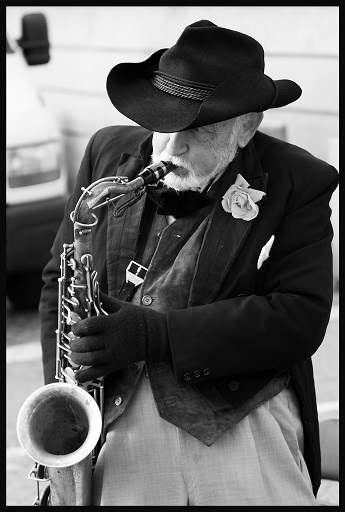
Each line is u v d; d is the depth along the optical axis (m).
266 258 4.04
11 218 7.47
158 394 4.00
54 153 7.64
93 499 4.05
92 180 4.39
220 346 3.92
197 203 4.07
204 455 3.99
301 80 9.14
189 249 4.08
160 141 4.01
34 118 7.72
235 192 4.09
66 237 4.41
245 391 4.02
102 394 4.05
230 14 9.50
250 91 3.93
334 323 7.77
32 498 5.97
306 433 4.24
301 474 4.07
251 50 4.02
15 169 7.50
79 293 4.00
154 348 3.93
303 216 4.10
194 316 3.95
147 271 4.11
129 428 4.02
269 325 3.94
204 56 3.97
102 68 10.55
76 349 3.87
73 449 4.02
